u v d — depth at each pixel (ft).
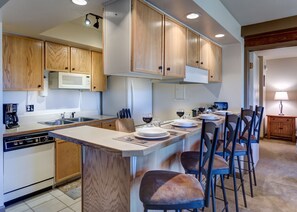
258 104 15.07
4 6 6.13
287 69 18.20
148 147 4.27
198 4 6.49
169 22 7.30
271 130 18.48
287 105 18.40
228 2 8.34
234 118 6.54
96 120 11.14
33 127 8.84
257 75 14.38
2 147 7.23
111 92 13.15
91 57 11.98
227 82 11.49
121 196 5.16
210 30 9.00
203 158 5.10
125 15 5.84
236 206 6.83
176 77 8.18
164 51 7.02
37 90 9.70
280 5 8.65
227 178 10.31
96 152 5.68
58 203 8.00
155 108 13.70
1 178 7.16
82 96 12.90
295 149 15.46
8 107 8.89
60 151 9.25
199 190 4.20
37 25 7.79
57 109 11.60
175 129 6.28
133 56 5.74
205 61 9.94
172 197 3.93
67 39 10.00
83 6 6.26
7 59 8.62
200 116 8.87
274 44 10.51
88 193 6.00
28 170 8.25
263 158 13.43
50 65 10.05
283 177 10.42
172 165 6.80
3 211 7.14
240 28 11.05
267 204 7.87
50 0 5.79
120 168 5.14
